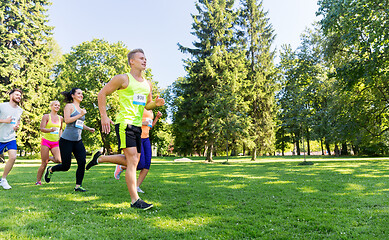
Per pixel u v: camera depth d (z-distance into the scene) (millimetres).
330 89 22375
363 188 5043
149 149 4707
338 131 18391
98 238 2191
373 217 2926
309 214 3039
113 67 25375
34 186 5234
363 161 18469
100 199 3832
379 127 18359
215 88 20844
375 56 13555
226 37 23250
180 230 2436
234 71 21812
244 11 27953
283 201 3791
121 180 6359
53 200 3705
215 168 12086
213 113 19828
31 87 23203
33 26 25406
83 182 5934
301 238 2279
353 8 13797
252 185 5465
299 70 27172
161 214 3039
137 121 3424
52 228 2416
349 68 15320
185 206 3443
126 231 2383
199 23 23297
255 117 26188
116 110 24578
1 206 3277
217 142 21141
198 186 5316
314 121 17766
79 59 25422
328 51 19297
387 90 17250
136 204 3285
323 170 10055
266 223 2693
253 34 27359
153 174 8391
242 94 23344
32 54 25266
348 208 3365
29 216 2832
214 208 3350
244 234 2363
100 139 27094
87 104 23734
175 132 32531
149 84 3787
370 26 13812
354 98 18234
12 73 21812
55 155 5641
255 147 25062
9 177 7117
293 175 7895
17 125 5082
